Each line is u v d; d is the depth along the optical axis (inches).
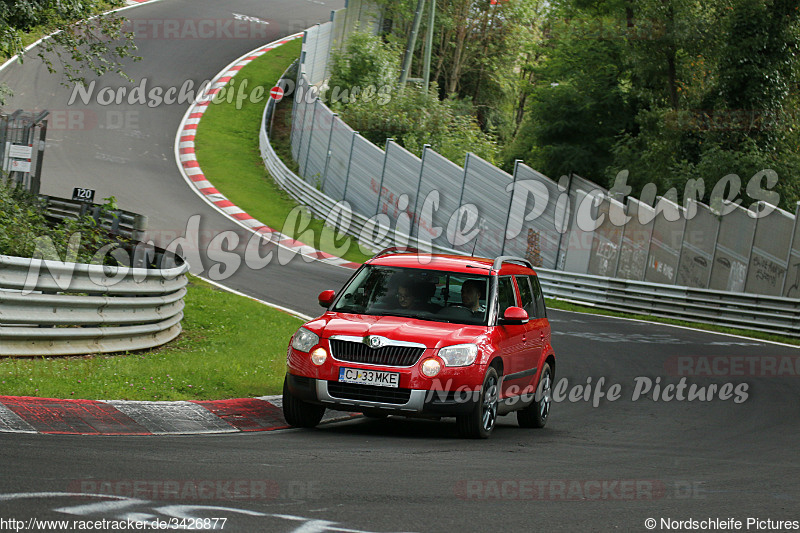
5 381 630.5
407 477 470.6
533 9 4424.2
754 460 618.5
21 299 721.6
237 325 1127.6
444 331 629.9
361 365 609.9
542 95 2659.9
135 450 492.1
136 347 866.1
